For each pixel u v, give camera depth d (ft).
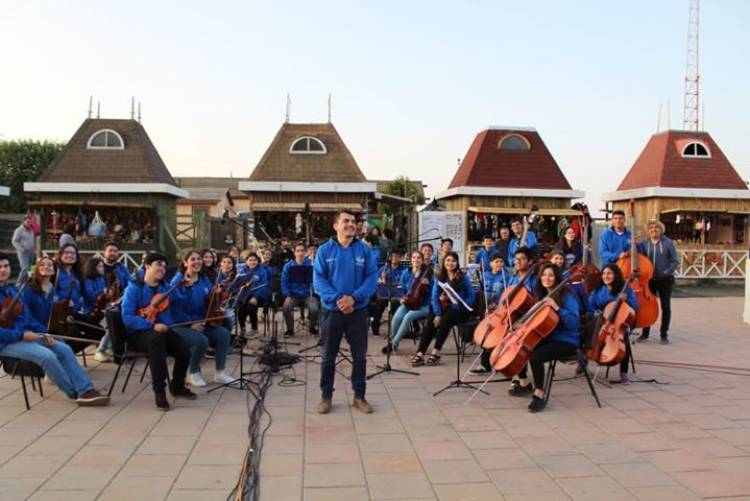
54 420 15.57
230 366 22.18
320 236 59.77
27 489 11.37
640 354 24.71
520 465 12.76
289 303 28.30
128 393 18.29
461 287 22.27
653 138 68.90
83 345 21.49
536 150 65.77
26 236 42.39
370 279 16.55
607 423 15.61
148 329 17.01
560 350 16.93
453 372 21.43
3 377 19.86
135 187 57.36
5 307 16.76
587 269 21.83
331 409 16.76
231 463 12.76
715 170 64.80
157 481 11.80
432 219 52.95
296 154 61.67
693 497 11.22
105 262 24.49
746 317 33.83
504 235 30.60
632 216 24.35
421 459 13.08
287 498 11.12
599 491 11.47
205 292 19.52
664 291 27.02
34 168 103.14
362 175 60.80
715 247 61.21
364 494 11.32
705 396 18.24
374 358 23.89
